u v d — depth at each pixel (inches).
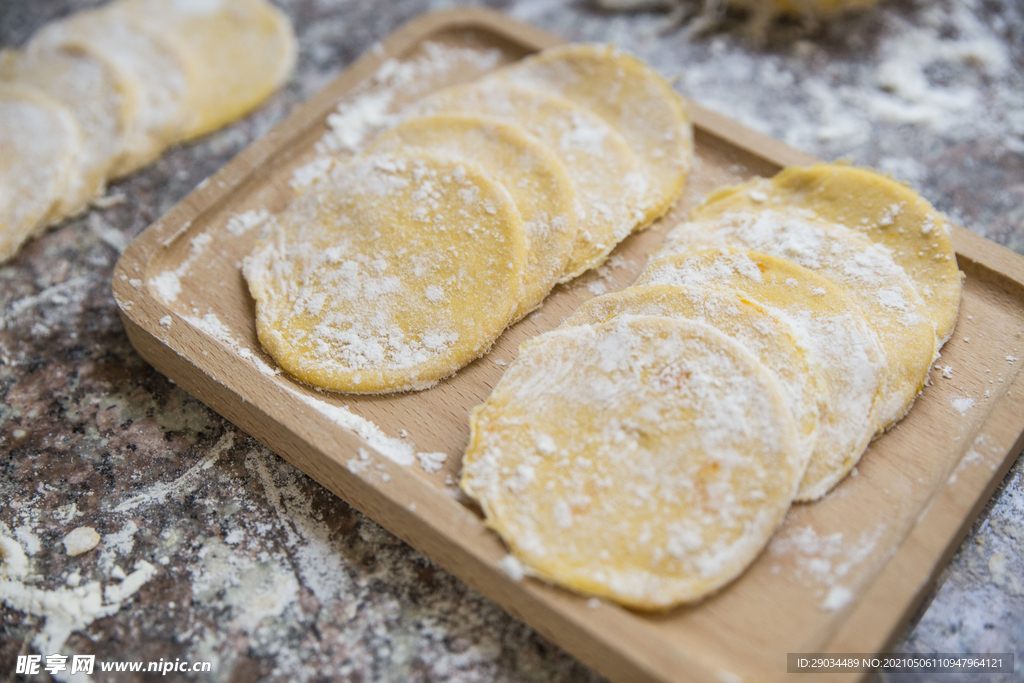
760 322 11.2
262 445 12.3
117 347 13.2
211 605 11.2
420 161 12.8
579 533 10.4
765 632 10.2
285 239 12.8
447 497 10.9
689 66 16.0
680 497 10.5
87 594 11.3
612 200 12.9
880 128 15.1
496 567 10.4
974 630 11.0
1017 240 13.8
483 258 12.1
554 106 13.6
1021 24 16.1
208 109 15.3
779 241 12.2
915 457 11.2
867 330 11.2
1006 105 15.3
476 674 10.9
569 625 10.2
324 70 16.2
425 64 15.2
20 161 14.1
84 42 14.9
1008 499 11.7
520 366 11.4
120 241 14.1
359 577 11.4
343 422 11.6
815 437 10.7
